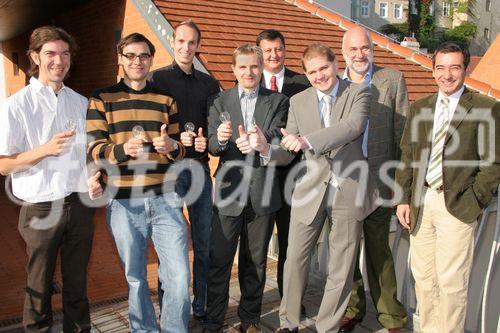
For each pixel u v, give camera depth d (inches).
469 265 129.6
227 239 148.5
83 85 454.6
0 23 542.9
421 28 2650.1
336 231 138.4
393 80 149.3
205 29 352.2
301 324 159.3
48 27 124.8
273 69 169.6
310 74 134.1
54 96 128.9
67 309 138.1
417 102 136.4
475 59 1510.8
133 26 360.8
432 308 140.9
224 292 152.1
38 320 131.9
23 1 431.2
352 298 156.6
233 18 396.8
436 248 133.1
